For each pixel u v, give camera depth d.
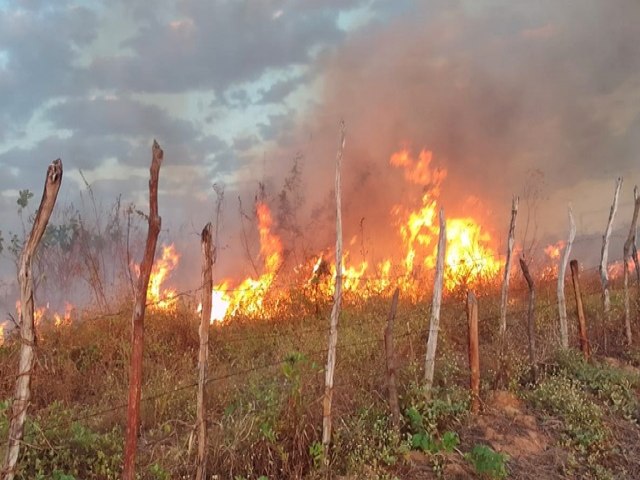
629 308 10.66
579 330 9.02
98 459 5.25
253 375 7.14
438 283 7.14
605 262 10.59
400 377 7.18
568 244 9.19
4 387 6.54
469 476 5.87
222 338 9.21
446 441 6.13
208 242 4.90
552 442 6.71
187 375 7.43
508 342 8.45
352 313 10.16
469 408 7.00
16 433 4.43
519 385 7.80
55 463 5.14
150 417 6.22
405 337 8.45
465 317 9.66
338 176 5.93
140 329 4.41
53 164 4.27
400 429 6.37
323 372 6.48
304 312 10.34
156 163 4.37
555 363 8.37
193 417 6.06
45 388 6.98
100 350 8.19
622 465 6.52
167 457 5.31
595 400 7.71
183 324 9.19
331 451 5.73
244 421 5.69
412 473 5.82
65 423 5.66
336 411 6.12
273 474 5.35
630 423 7.27
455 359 7.93
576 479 6.16
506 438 6.61
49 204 4.31
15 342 7.27
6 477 4.40
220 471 5.32
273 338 9.09
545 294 11.74
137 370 4.41
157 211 4.41
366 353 7.84
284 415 5.91
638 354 9.32
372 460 5.76
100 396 7.14
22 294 4.38
